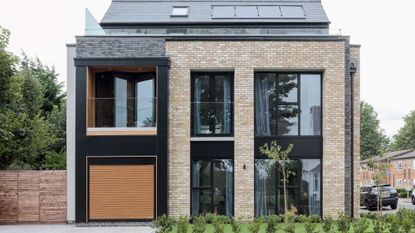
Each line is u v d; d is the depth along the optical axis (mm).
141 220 16250
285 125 17219
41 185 17203
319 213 17000
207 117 17234
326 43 16906
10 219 17109
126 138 16422
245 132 16797
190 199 16812
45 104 30359
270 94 17281
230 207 16984
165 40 16844
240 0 21125
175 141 16734
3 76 18328
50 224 16859
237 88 16859
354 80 17797
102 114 16781
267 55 16844
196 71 17156
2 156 22078
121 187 16344
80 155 16359
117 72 17438
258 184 17031
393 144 79688
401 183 65250
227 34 17812
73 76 17078
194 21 19281
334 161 16828
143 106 16719
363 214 17984
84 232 14570
